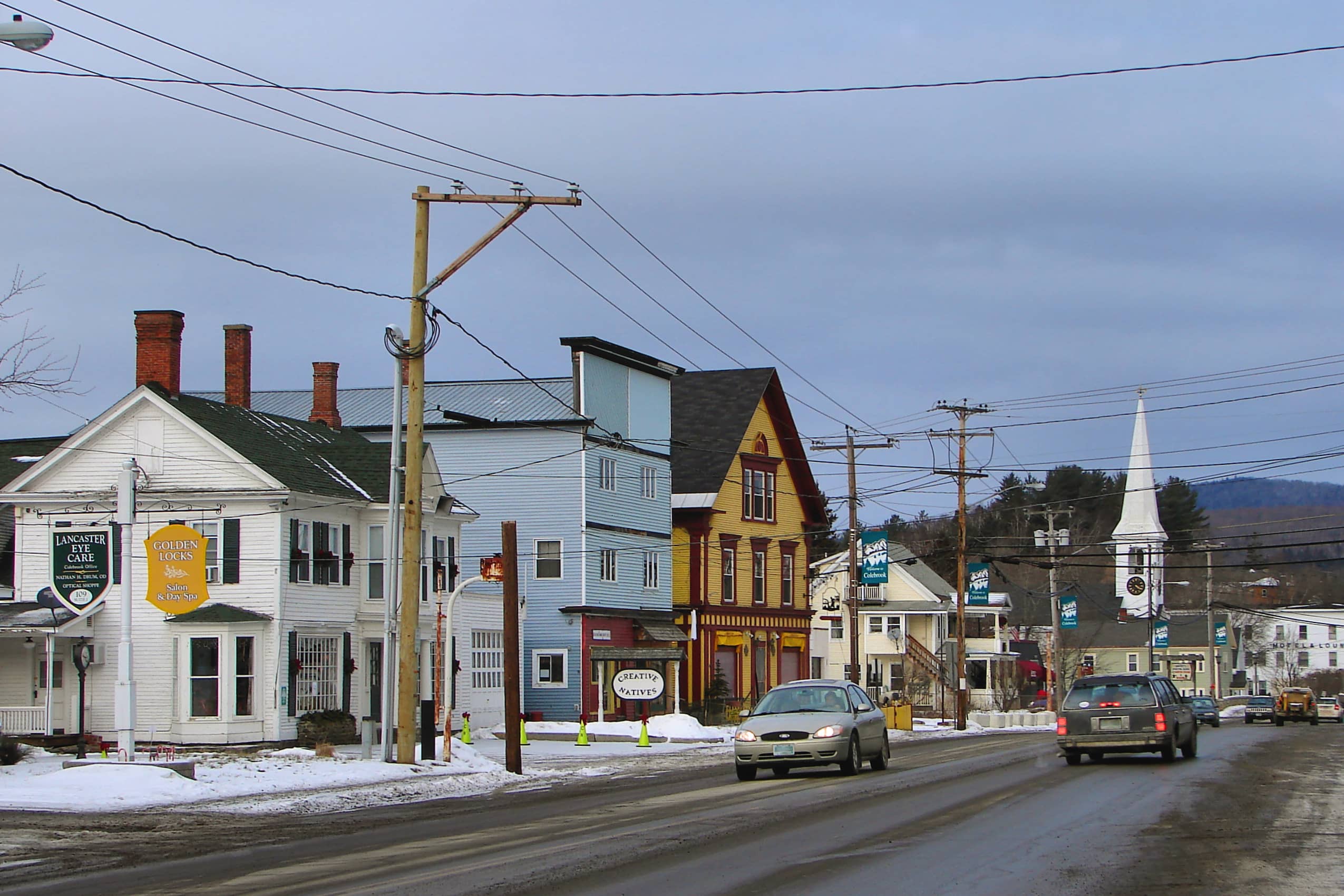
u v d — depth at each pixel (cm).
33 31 1941
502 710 5503
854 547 6081
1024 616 12438
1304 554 18900
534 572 6034
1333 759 3425
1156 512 12469
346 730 4409
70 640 4262
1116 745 3253
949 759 3638
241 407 4928
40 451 5056
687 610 6856
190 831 2069
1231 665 15088
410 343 3331
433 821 2186
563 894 1362
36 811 2347
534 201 3241
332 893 1398
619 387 6406
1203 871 1469
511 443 6131
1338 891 1330
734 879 1451
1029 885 1380
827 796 2450
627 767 3550
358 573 4750
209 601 4300
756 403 7319
